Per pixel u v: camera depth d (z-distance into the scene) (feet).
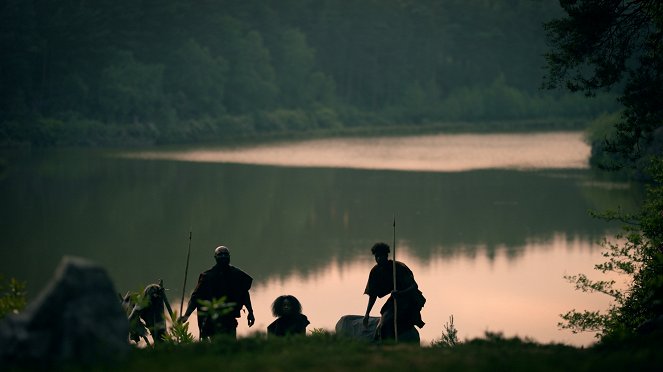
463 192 608.60
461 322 240.32
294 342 95.45
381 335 116.88
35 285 313.53
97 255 375.86
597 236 400.47
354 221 480.23
